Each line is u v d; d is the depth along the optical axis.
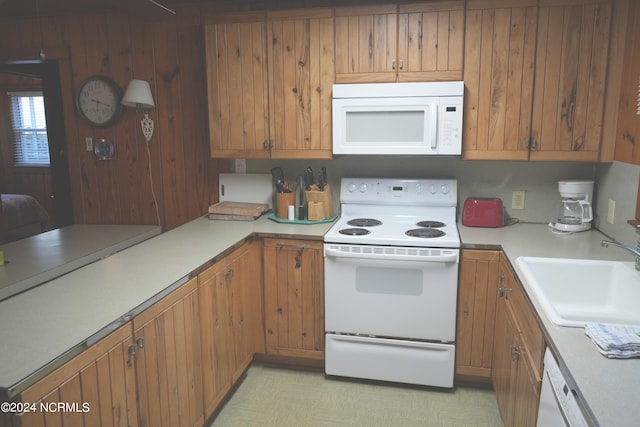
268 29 2.71
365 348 2.60
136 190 3.49
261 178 3.19
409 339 2.55
